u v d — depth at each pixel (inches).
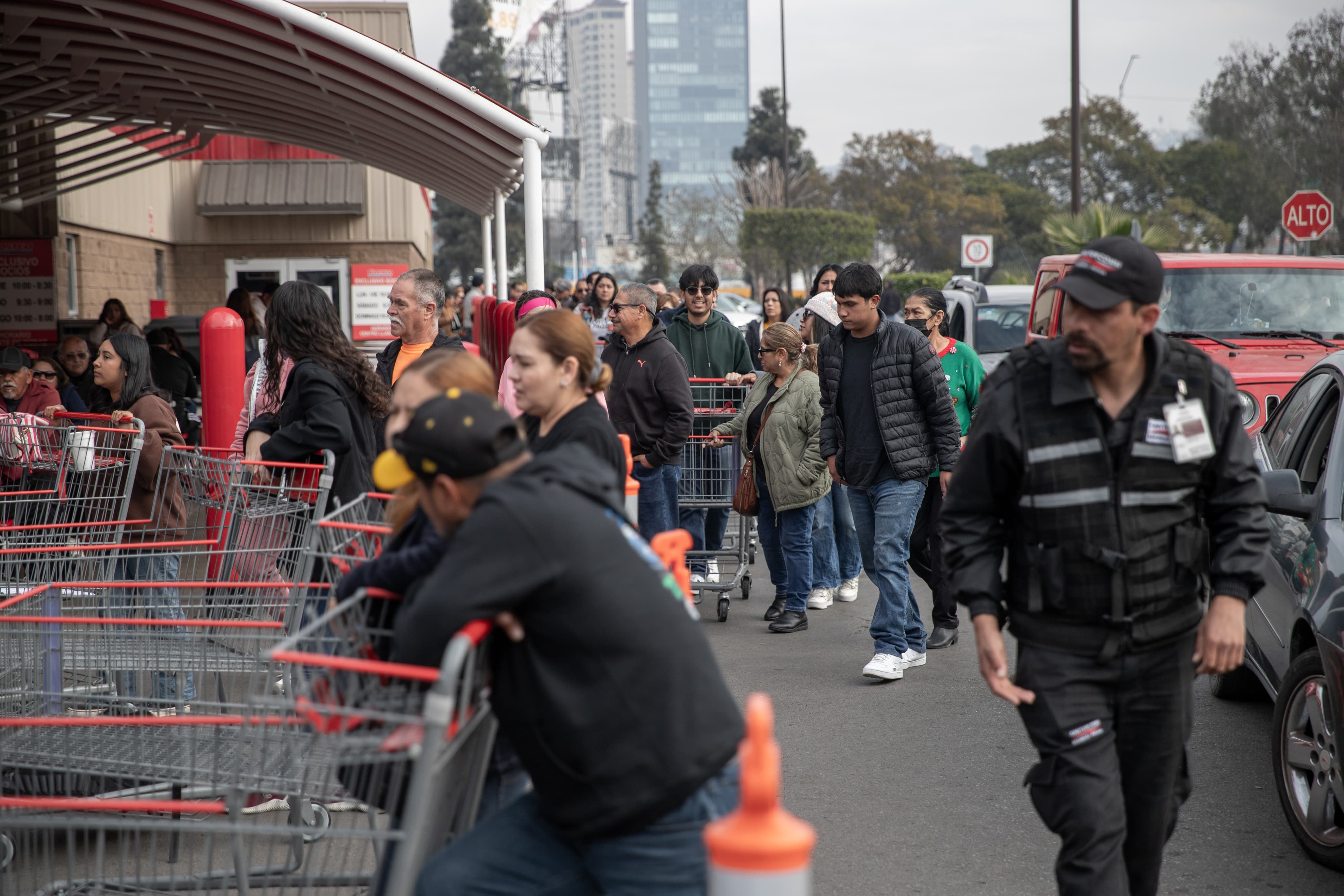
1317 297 411.5
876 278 255.6
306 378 197.9
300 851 147.1
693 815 95.8
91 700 157.1
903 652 269.0
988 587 126.9
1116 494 122.4
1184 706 126.2
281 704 93.5
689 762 94.3
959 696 257.8
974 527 129.1
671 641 95.5
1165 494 122.6
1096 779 122.9
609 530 96.3
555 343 155.3
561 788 95.7
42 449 219.8
